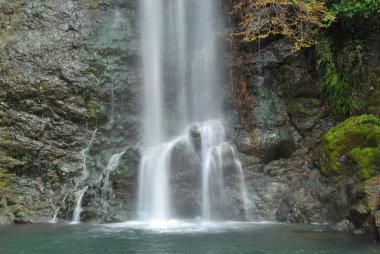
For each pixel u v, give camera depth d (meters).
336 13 10.75
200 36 12.38
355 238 7.68
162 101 11.86
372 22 10.93
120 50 11.81
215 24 12.37
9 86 11.05
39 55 11.43
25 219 9.66
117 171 10.15
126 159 10.28
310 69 11.39
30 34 11.67
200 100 11.91
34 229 8.79
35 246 7.35
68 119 11.10
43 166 10.73
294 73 11.30
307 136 10.90
